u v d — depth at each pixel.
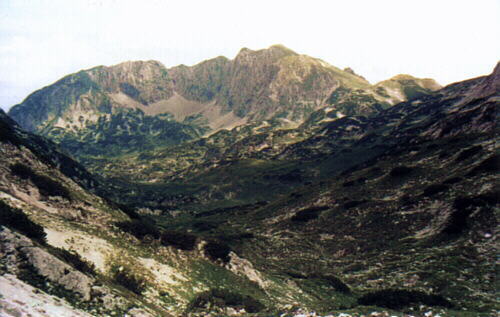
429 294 67.31
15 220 40.12
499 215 88.31
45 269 34.38
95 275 42.03
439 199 109.69
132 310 37.62
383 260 95.12
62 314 28.94
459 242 87.38
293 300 71.12
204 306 51.25
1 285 28.42
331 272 97.56
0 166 55.44
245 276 70.38
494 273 71.25
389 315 43.03
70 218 56.59
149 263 56.09
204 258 68.75
